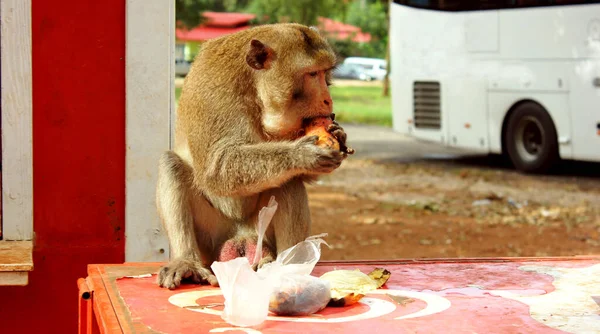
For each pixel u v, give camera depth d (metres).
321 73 5.03
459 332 3.32
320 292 3.64
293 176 4.96
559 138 17.56
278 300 3.58
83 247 6.32
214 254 5.29
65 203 6.29
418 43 20.03
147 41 6.27
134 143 6.31
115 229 6.36
